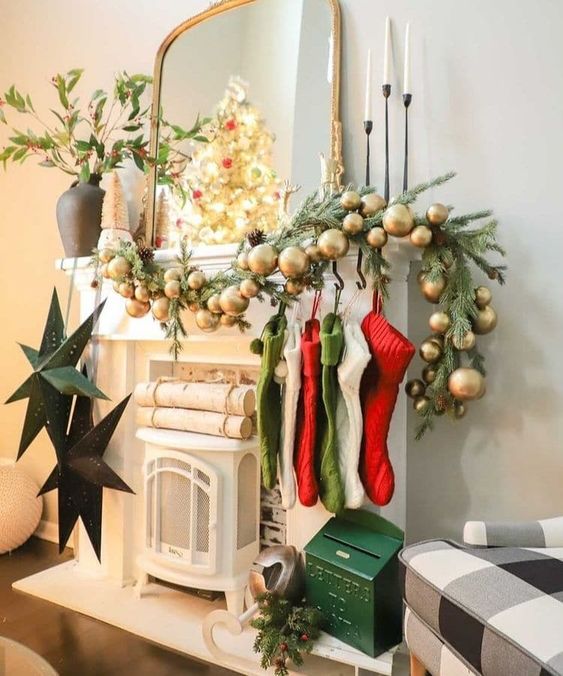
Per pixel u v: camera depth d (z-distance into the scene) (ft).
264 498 6.30
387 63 5.50
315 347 4.87
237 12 6.62
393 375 4.70
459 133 5.41
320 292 5.28
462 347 4.77
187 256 5.62
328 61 5.98
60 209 6.91
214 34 6.76
